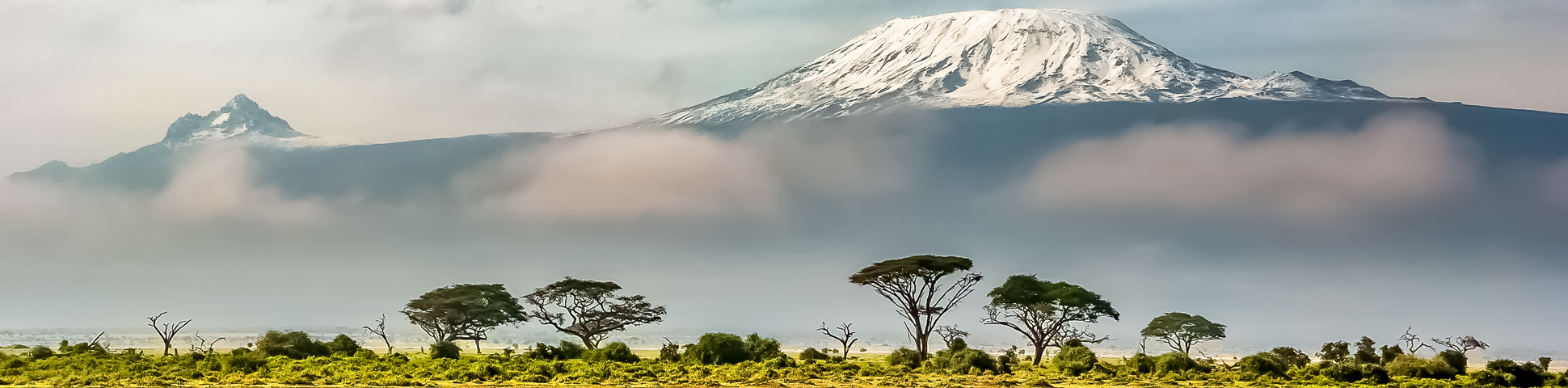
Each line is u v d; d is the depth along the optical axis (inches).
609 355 4458.7
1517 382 3705.7
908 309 5132.9
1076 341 4948.3
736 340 4488.2
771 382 3558.1
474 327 6048.2
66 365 4104.3
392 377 3540.8
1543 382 3750.0
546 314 6210.6
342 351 4771.2
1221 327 5979.3
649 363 4367.6
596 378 3609.7
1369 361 4559.5
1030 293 5191.9
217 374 3700.8
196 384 3331.7
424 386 3339.1
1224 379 3833.7
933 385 3462.1
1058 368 4234.7
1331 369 3892.7
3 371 3730.3
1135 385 3602.4
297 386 3297.2
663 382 3560.5
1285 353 4645.7
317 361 4190.5
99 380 3422.7
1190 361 4143.7
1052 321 5191.9
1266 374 3924.7
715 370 4018.2
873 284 5167.3
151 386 3260.3
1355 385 3604.8
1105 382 3759.8
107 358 4456.2
